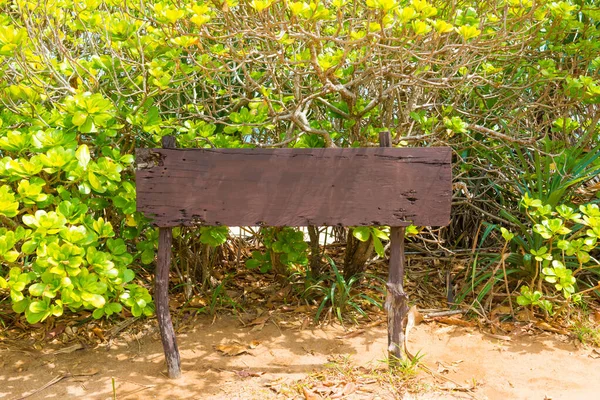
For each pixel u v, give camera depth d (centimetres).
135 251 385
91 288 260
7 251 260
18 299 251
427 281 409
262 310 362
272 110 316
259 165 271
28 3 328
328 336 327
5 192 256
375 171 272
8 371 282
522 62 396
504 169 430
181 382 273
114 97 361
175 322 341
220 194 271
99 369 286
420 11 267
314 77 390
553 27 330
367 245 373
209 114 359
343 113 351
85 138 343
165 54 332
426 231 459
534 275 367
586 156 388
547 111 412
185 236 372
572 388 272
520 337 330
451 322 346
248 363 294
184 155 269
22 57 294
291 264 379
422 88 381
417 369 285
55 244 254
